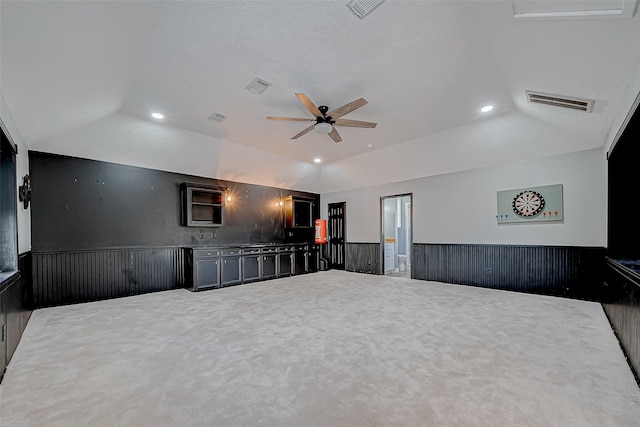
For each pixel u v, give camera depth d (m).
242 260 5.84
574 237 4.41
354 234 7.61
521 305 4.00
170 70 3.06
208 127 4.76
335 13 2.28
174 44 2.62
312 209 7.94
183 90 3.50
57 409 1.71
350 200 7.70
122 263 4.80
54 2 1.71
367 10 2.25
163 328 3.12
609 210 3.52
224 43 2.62
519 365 2.22
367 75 3.21
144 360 2.35
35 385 1.97
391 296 4.62
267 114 4.23
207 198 6.00
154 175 5.27
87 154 4.47
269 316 3.55
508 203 5.05
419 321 3.32
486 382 1.98
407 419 1.60
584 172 4.33
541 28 2.13
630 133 2.77
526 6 1.94
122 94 3.49
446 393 1.85
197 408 1.71
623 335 2.54
